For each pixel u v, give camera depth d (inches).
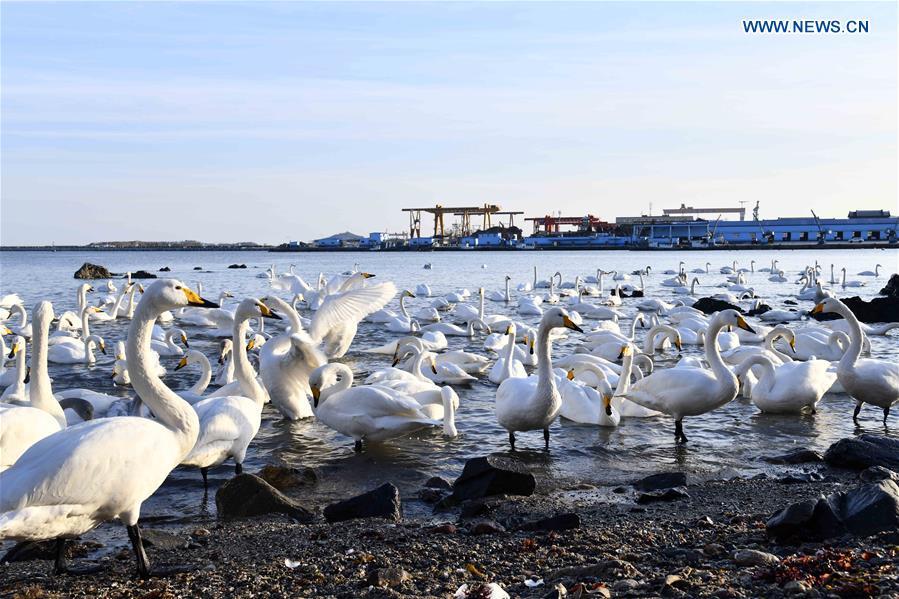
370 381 572.7
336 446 495.8
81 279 2699.3
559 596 239.3
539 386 467.5
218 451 406.0
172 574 285.1
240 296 1953.7
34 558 316.2
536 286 2209.6
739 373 584.4
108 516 273.6
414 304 1711.4
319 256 7057.1
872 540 284.8
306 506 385.1
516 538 316.8
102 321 1300.4
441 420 508.1
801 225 6791.3
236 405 420.8
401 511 367.9
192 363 826.8
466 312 1299.2
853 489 312.5
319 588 267.4
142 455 271.9
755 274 2928.2
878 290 2057.1
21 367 556.7
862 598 229.0
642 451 481.1
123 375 705.0
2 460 333.1
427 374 695.7
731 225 7003.0
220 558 304.7
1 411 335.9
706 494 382.3
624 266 3946.9
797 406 569.6
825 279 2522.1
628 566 267.7
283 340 574.6
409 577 272.1
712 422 554.9
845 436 515.2
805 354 804.0
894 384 536.4
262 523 356.8
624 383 577.9
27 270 3634.4
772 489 388.5
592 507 363.9
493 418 571.2
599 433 526.6
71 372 772.6
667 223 7175.2
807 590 233.6
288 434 524.4
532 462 459.2
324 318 596.4
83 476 260.5
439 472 442.6
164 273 3408.0
